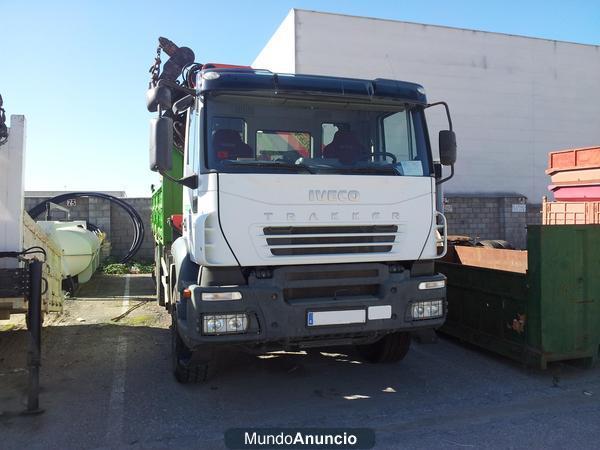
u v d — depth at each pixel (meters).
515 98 20.16
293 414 4.38
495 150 19.94
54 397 4.78
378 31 17.69
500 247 9.54
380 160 4.73
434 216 4.65
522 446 3.74
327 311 4.20
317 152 4.68
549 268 5.18
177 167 6.05
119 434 3.99
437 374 5.41
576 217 10.45
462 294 6.42
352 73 17.20
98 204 15.99
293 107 4.64
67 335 7.24
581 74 21.27
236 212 4.07
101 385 5.12
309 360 5.92
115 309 9.25
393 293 4.39
